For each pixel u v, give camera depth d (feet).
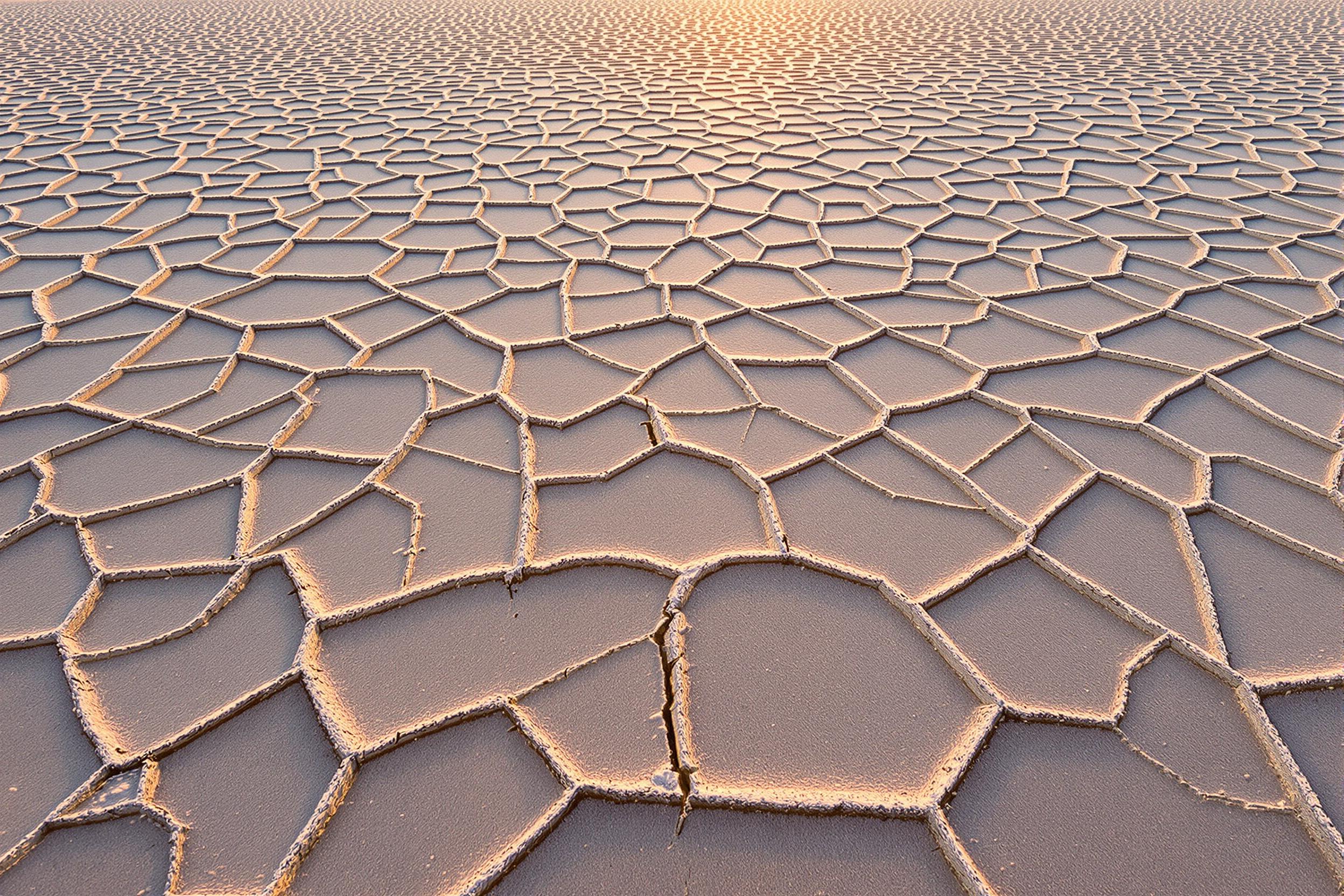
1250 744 4.85
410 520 6.55
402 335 9.57
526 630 5.59
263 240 12.59
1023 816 4.52
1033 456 7.36
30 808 4.50
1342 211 13.39
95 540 6.32
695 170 16.35
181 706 5.04
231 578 5.92
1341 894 4.17
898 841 4.43
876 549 6.28
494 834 4.44
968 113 21.26
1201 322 9.68
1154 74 26.27
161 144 18.25
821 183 15.53
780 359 9.02
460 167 16.62
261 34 36.19
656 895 4.19
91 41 34.01
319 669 5.27
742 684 5.24
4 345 9.32
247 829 4.42
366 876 4.25
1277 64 27.58
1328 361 8.80
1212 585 5.88
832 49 32.89
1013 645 5.49
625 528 6.50
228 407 8.13
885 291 10.77
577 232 13.10
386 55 30.94
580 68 28.30
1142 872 4.26
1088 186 15.20
